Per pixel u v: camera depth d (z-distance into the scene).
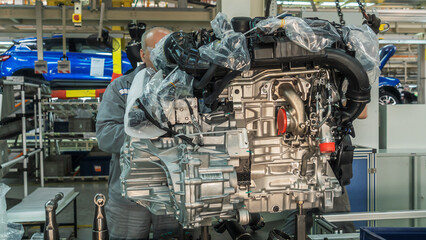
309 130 1.62
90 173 6.99
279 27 1.51
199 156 1.52
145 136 1.57
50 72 8.27
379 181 3.96
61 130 7.02
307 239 1.93
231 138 1.62
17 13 5.02
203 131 1.68
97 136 2.21
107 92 2.30
